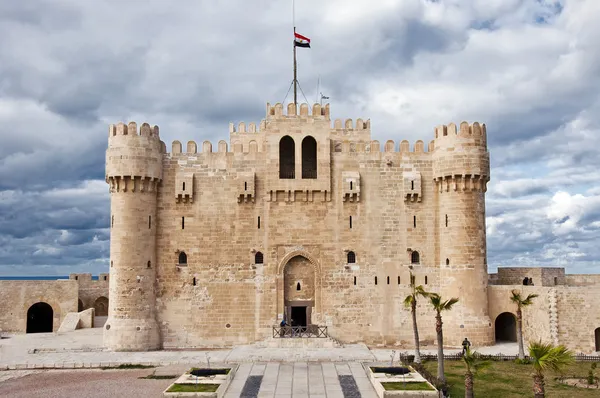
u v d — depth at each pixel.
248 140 71.38
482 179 61.84
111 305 60.34
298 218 63.16
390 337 62.03
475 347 59.44
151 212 62.09
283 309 62.09
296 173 63.38
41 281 77.56
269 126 63.88
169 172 63.69
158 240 62.84
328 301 62.25
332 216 63.28
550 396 40.38
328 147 63.88
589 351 56.59
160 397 41.16
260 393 41.91
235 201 63.41
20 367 51.62
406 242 63.38
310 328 61.47
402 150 64.69
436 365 51.00
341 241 63.06
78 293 81.19
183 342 61.66
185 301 62.16
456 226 61.44
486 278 61.69
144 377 47.91
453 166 61.53
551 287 57.59
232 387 43.50
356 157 64.25
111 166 60.81
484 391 42.06
